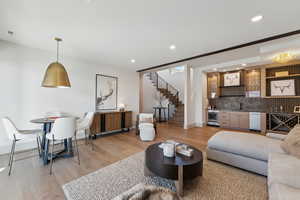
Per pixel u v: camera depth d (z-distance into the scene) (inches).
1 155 111.5
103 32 101.5
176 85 324.8
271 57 146.6
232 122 205.5
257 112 184.7
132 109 224.7
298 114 155.7
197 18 84.6
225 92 232.7
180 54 151.1
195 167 65.5
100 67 184.2
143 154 112.8
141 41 117.3
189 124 213.5
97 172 84.8
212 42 119.7
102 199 62.2
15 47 120.5
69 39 113.0
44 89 136.4
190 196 63.4
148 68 213.9
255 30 99.2
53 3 70.9
